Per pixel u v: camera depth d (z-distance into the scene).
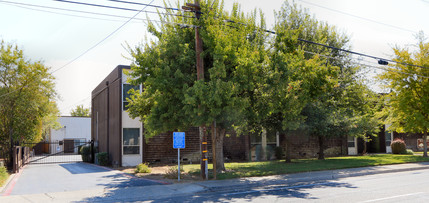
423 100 25.95
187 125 16.33
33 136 26.91
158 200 10.65
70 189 13.05
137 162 23.38
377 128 27.67
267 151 27.16
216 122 15.06
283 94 15.15
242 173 16.20
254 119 16.17
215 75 13.22
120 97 23.39
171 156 24.34
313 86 17.02
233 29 14.40
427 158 25.00
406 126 26.64
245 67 13.91
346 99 22.00
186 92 13.69
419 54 26.66
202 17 14.05
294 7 23.17
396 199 9.43
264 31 16.09
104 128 27.91
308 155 29.48
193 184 13.47
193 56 15.22
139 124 23.75
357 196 10.15
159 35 15.92
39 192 12.43
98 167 23.75
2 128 24.42
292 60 15.59
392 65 26.75
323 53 21.33
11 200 10.79
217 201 10.10
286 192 11.60
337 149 31.53
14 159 20.22
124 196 11.28
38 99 24.94
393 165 20.83
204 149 14.96
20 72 23.73
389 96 28.00
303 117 18.31
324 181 14.75
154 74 14.46
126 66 23.88
